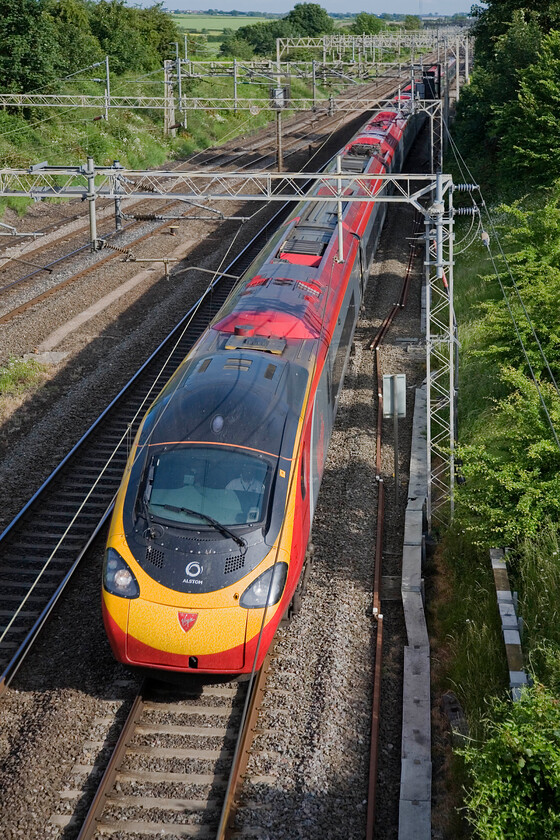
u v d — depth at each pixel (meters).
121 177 14.59
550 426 12.03
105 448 15.21
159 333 20.47
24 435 15.51
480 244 26.09
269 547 9.23
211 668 8.78
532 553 11.21
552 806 7.11
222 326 12.53
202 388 10.57
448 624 11.11
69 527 12.69
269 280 14.15
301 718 9.16
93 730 8.93
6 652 10.20
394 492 14.10
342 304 15.55
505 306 16.28
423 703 9.49
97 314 21.83
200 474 9.61
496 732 8.06
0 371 17.92
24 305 21.88
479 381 17.64
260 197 14.06
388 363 19.19
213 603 8.76
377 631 10.70
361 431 15.96
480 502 11.88
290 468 9.89
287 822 7.93
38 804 8.03
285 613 10.11
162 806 8.05
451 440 13.65
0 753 8.66
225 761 8.59
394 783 8.55
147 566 9.01
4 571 11.76
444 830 8.05
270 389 10.65
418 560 12.12
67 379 18.03
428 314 13.64
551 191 25.67
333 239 16.47
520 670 9.36
